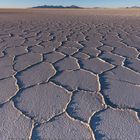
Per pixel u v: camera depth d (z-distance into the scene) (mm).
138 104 1386
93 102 1422
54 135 1080
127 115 1254
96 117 1236
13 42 3908
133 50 3059
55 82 1789
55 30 5887
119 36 4578
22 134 1088
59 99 1466
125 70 2098
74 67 2221
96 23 8328
